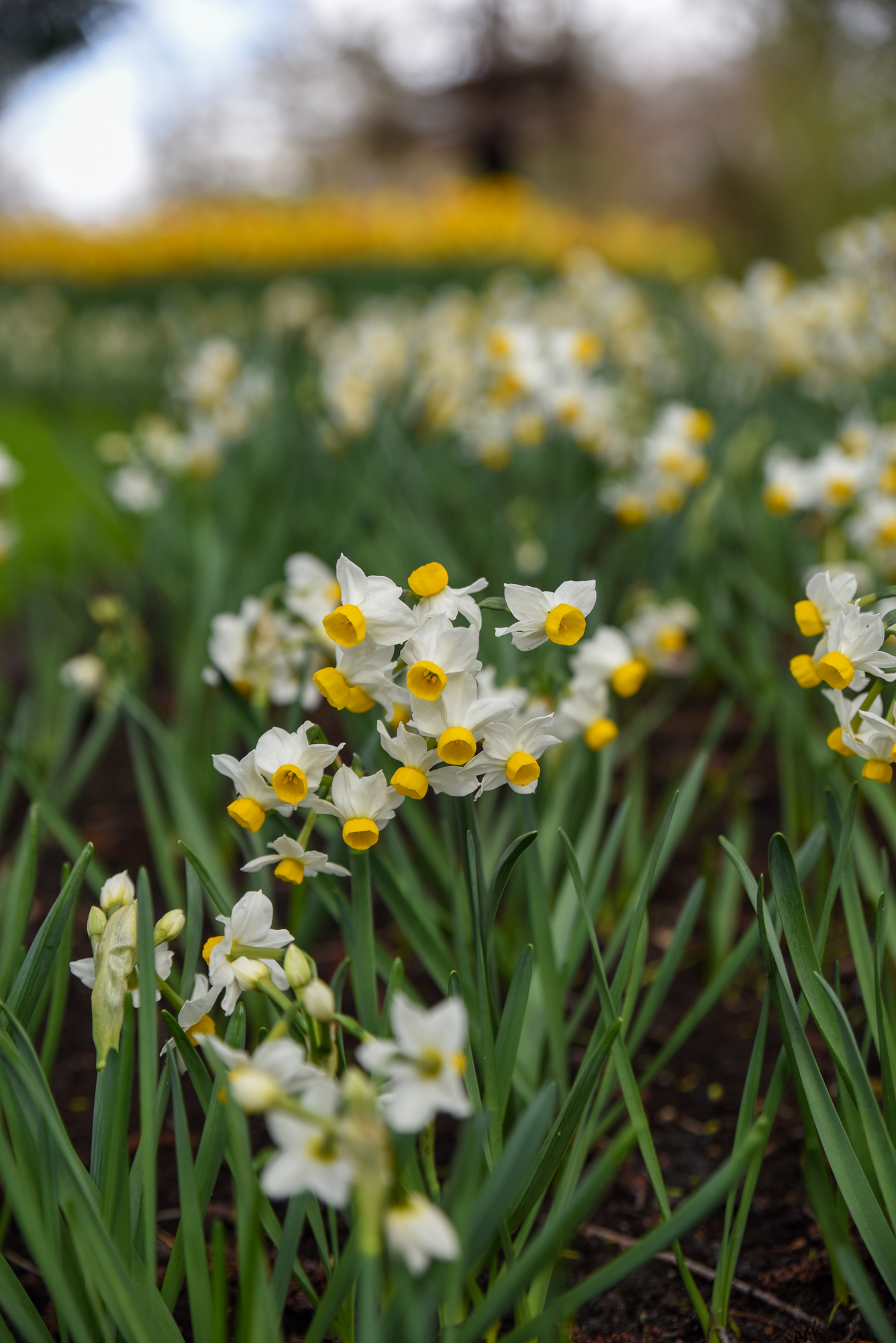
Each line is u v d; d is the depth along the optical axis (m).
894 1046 0.92
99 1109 0.83
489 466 1.97
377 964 1.01
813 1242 0.95
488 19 14.70
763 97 13.17
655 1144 1.03
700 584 1.72
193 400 2.12
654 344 3.14
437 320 3.34
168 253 9.71
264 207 11.32
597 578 1.66
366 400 2.06
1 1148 0.79
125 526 2.64
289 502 1.82
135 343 6.35
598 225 11.08
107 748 1.85
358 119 16.67
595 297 3.31
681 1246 0.95
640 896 0.88
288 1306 0.92
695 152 15.48
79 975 0.84
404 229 9.76
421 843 1.11
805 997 0.86
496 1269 0.88
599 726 1.01
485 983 0.86
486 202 10.42
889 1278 0.84
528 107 15.06
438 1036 0.72
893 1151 0.83
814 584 0.88
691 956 1.19
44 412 4.50
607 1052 0.84
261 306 7.41
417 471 1.79
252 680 1.05
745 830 1.23
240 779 0.83
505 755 0.83
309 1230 0.96
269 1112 0.72
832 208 12.09
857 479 1.37
